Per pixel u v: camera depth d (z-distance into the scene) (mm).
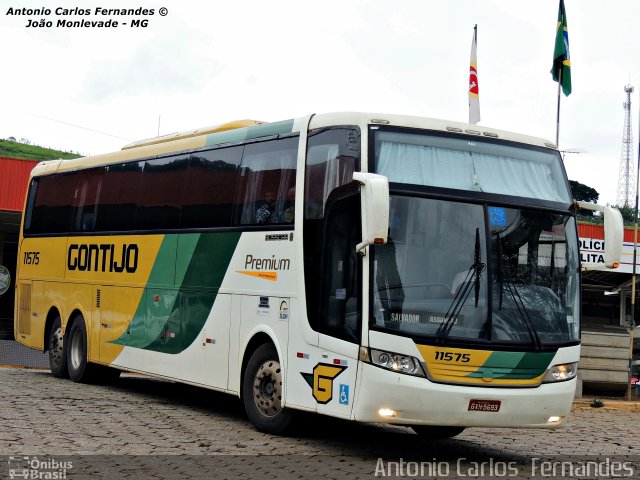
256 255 12367
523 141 11570
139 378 20172
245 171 12961
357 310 10289
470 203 10773
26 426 11461
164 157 15180
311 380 10984
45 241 18891
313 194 11367
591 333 21219
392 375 10047
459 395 10141
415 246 10398
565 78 23016
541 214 11188
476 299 10469
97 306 16703
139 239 15516
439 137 10977
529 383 10602
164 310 14539
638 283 28734
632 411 19391
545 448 12711
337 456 10625
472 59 22703
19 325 19641
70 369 17656
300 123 11891
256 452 10523
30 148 87688
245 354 12508
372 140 10641
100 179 17203
